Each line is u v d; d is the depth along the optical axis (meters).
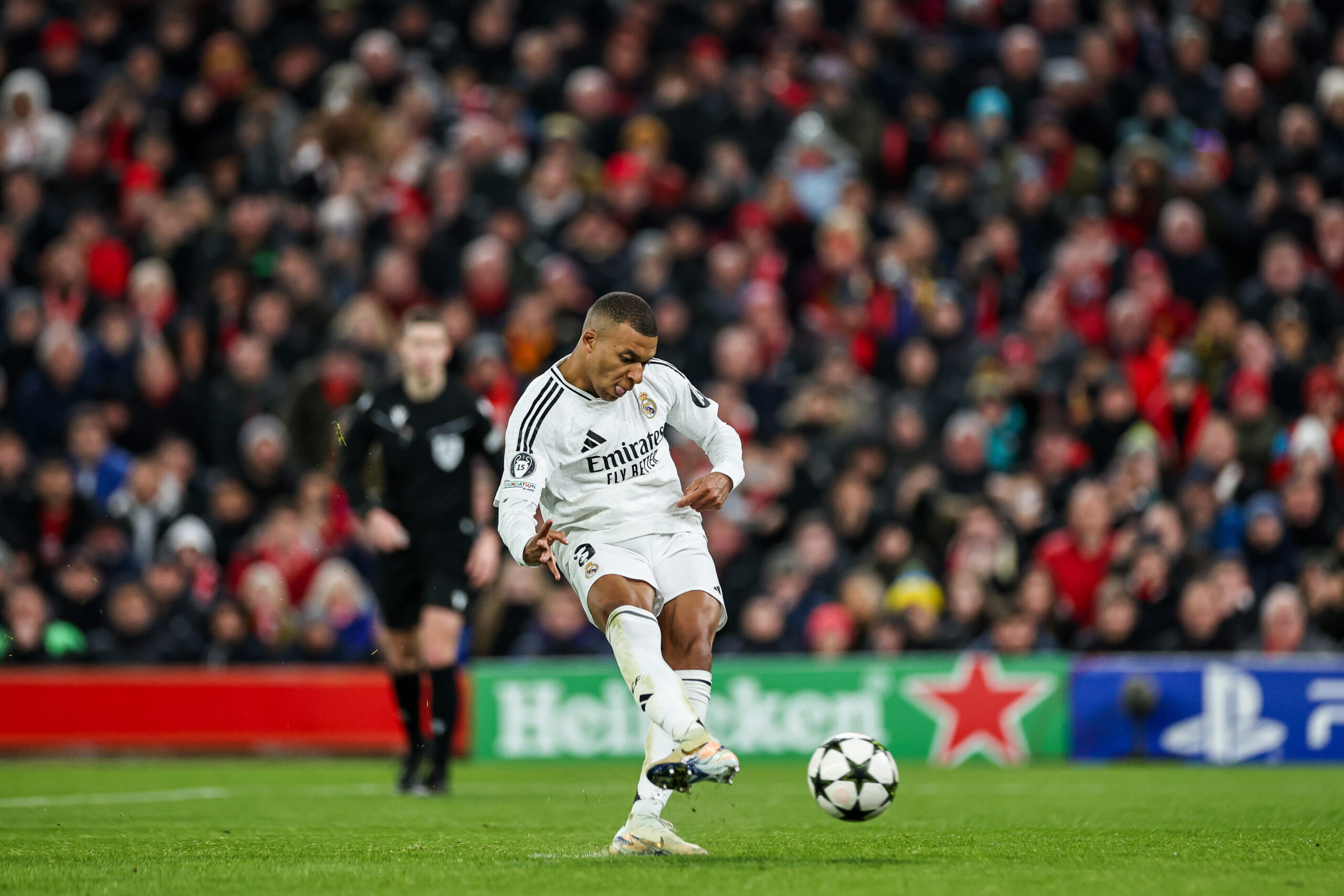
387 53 63.28
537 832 22.14
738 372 52.31
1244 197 62.81
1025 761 41.16
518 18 69.94
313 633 42.53
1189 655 42.84
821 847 19.22
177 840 20.88
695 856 17.64
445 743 29.45
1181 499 47.03
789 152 63.59
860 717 41.19
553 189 59.12
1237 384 50.81
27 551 44.88
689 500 18.41
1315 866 16.88
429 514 29.09
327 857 18.30
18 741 40.22
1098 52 66.25
